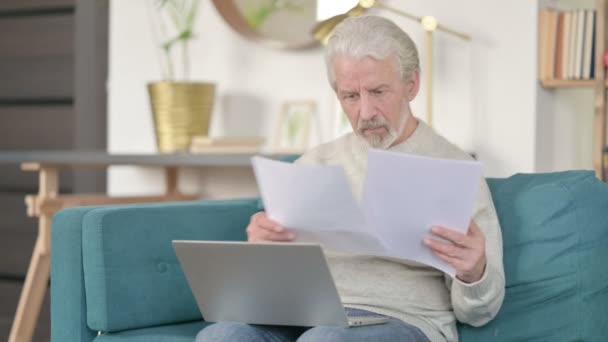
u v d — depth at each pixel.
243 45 3.49
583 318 2.06
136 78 3.70
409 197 1.80
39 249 3.21
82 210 2.30
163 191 3.66
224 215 2.46
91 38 4.02
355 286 2.08
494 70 3.08
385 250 1.87
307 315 1.90
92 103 4.03
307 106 3.35
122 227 2.28
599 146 3.02
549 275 2.09
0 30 4.20
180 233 2.37
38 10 4.14
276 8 3.38
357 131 2.09
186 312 2.37
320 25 3.13
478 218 2.00
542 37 3.04
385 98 2.04
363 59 2.03
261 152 3.19
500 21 3.07
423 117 3.19
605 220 2.12
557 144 3.21
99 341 2.25
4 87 4.21
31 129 4.18
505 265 2.13
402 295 2.05
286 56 3.41
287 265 1.82
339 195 1.79
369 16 2.08
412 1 3.19
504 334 2.10
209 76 3.56
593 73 2.99
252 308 1.95
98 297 2.24
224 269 1.92
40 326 4.00
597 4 2.98
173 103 3.33
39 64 4.15
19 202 4.17
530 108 3.03
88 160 3.22
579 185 2.14
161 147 3.38
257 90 3.47
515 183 2.25
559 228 2.10
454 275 1.88
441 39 3.16
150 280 2.31
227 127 3.53
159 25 3.64
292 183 1.82
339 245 1.90
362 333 1.86
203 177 3.59
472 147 3.12
